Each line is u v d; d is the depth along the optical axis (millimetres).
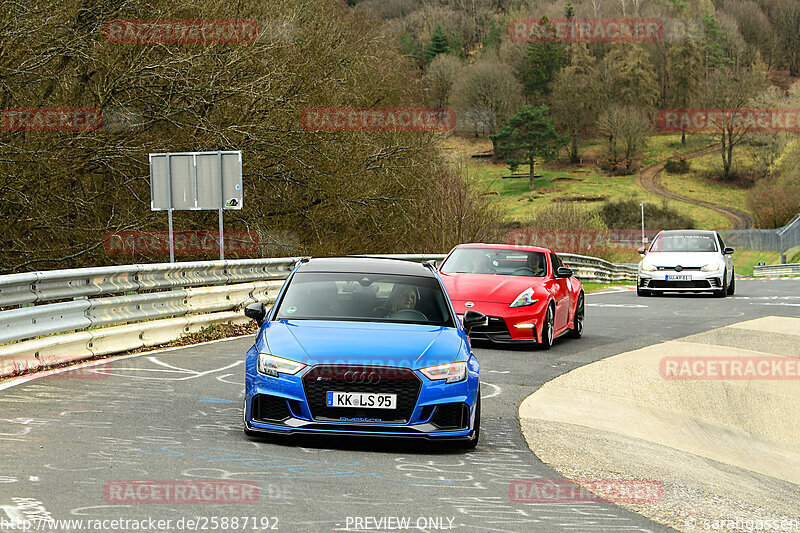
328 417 11844
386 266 14883
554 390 17969
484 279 23953
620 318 32469
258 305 14062
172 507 8734
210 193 30391
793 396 20281
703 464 13922
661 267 42312
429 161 56875
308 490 9672
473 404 12367
